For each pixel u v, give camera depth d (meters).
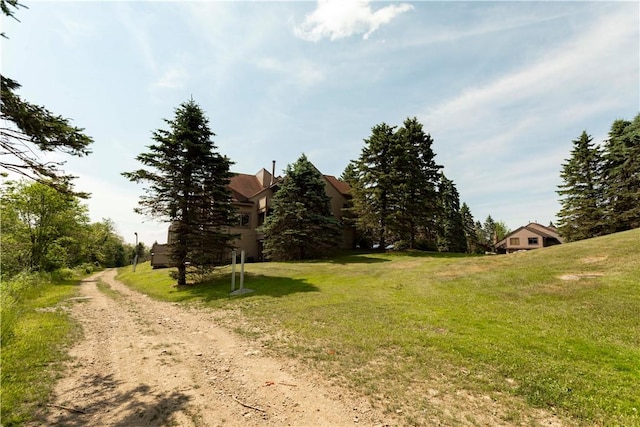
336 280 16.56
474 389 5.16
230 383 5.57
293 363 6.45
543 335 7.43
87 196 7.94
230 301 13.41
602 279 10.72
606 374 5.45
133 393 5.15
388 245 36.19
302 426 4.21
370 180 30.08
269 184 34.97
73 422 4.22
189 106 18.48
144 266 40.16
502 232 82.62
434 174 34.06
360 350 7.03
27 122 6.32
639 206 30.16
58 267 29.00
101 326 9.90
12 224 25.75
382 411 4.57
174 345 7.87
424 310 10.15
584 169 35.06
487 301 10.54
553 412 4.47
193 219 18.17
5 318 8.22
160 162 17.28
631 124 33.50
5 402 4.61
